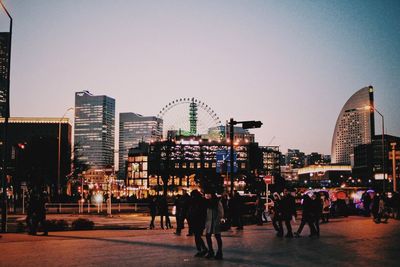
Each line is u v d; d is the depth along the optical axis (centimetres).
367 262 1374
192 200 1524
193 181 15362
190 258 1456
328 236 2192
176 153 15425
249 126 3219
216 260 1411
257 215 3119
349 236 2184
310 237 2147
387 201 3828
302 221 2178
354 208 4459
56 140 8719
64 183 8944
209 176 13588
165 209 2823
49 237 2123
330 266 1298
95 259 1427
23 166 8244
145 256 1497
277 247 1745
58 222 2652
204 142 15650
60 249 1673
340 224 3044
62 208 5775
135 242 1912
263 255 1524
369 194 4088
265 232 2462
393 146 5478
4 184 2392
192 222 1510
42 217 2239
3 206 2394
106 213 5075
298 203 6481
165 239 2048
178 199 2362
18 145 8100
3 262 1364
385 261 1396
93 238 2084
